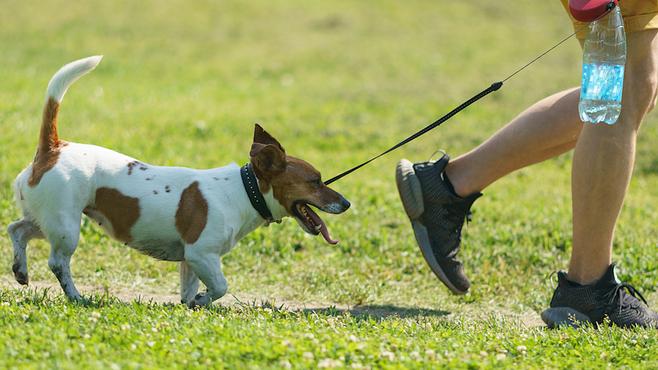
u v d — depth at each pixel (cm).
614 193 861
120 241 885
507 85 2752
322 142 1984
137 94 2445
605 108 832
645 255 1171
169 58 3256
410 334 784
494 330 832
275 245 1197
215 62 3244
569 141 970
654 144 1923
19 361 616
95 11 3903
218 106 2356
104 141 1719
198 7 4059
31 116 1916
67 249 841
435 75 2989
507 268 1151
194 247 860
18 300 820
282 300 1022
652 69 850
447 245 992
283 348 666
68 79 854
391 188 1546
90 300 839
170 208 862
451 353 701
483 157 974
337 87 2798
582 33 874
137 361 633
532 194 1559
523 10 4159
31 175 844
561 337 788
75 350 643
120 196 858
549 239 1250
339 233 1252
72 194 834
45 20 3709
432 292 1080
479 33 3741
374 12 4066
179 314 773
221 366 630
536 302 1040
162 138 1869
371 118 2277
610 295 886
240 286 1059
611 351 746
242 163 1658
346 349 684
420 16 4028
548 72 2983
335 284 1074
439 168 979
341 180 1594
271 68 3153
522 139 957
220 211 865
